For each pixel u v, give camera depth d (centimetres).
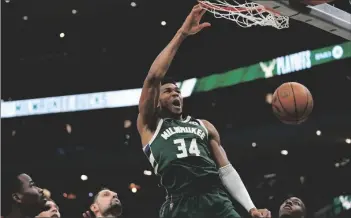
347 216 1073
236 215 338
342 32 456
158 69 343
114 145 1357
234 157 1264
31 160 1372
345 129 1178
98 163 1356
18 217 376
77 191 1326
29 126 1380
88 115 1386
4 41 1292
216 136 363
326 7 442
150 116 349
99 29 1280
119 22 1262
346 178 1148
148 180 1289
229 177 353
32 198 374
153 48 1282
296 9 411
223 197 342
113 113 1364
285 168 1208
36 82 1348
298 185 1125
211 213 336
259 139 1255
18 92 1345
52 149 1382
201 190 338
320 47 1113
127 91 1241
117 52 1309
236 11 432
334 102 1182
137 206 1233
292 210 443
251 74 1138
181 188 338
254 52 1203
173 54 348
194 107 1277
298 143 1219
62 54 1322
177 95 358
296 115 376
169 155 340
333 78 1154
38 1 1212
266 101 1246
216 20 1146
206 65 1246
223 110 1287
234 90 1270
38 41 1304
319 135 1203
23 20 1262
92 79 1334
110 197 399
